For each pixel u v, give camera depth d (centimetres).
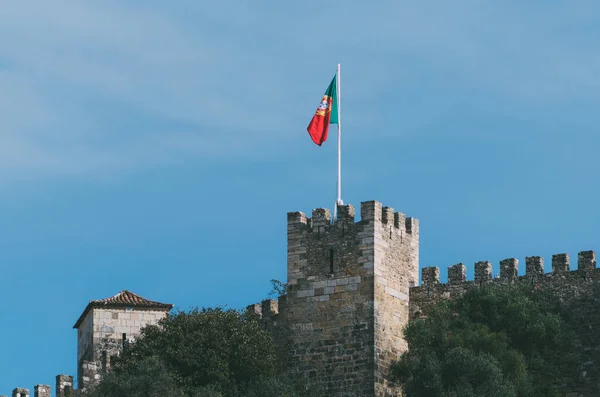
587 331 19712
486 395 18462
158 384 19112
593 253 19962
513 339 19675
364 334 19775
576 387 19525
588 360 19575
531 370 19450
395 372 19450
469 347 19250
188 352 19888
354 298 19962
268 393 19238
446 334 19450
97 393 19162
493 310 19775
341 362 19838
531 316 19662
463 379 18675
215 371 19712
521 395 18988
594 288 19812
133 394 19000
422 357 19200
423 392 18762
